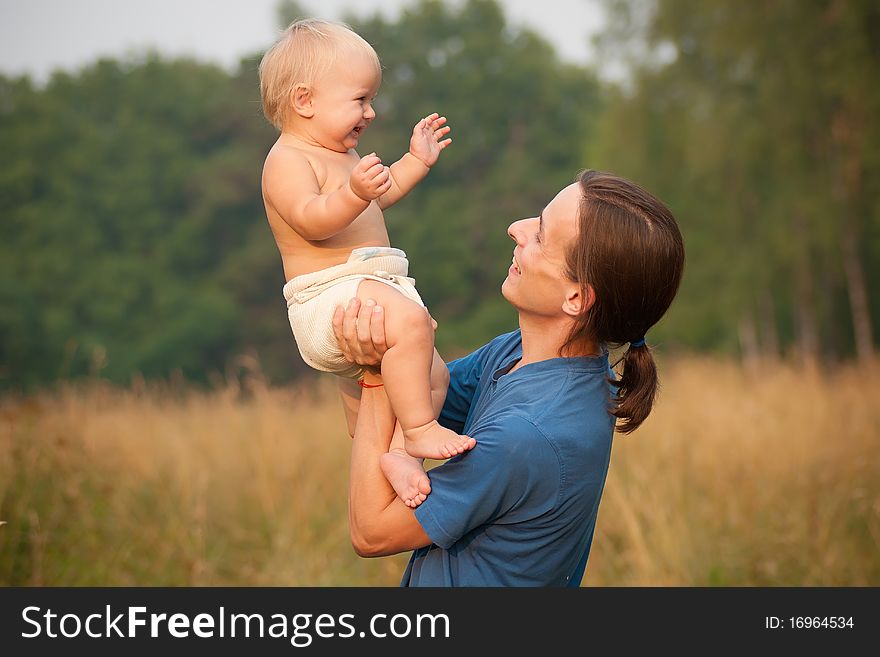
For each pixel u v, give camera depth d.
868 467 11.23
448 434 4.07
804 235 35.66
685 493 11.09
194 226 74.50
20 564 9.30
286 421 12.76
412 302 4.25
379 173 4.08
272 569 9.99
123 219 75.25
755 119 35.81
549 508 3.96
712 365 22.14
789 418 13.13
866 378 18.81
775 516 10.30
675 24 38.06
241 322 69.69
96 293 71.25
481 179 73.44
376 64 4.58
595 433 4.04
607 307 4.03
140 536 10.07
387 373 4.14
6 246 72.75
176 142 78.25
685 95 38.47
